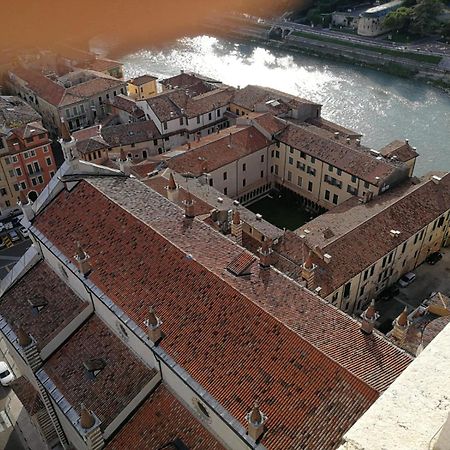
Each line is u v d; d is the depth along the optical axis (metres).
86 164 49.47
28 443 55.22
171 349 36.88
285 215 96.94
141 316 39.25
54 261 48.72
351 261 67.94
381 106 137.38
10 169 94.19
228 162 92.50
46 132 96.19
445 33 165.38
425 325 57.06
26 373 52.34
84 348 44.44
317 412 30.66
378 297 75.44
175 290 39.12
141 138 107.19
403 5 178.12
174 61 169.75
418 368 11.97
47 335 45.78
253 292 37.78
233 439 34.00
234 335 35.41
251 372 33.69
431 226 77.88
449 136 121.12
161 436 38.25
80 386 42.38
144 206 47.22
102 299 41.44
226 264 40.72
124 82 131.88
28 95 133.62
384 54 160.88
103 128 108.50
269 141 98.25
